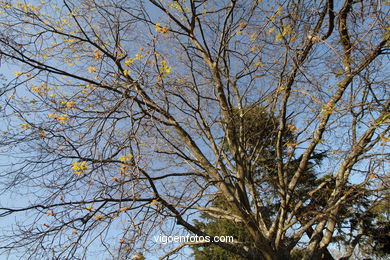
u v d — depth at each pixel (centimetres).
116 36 550
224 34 631
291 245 643
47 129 444
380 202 664
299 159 755
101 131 444
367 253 991
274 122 668
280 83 550
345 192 643
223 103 642
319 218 653
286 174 654
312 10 442
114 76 560
